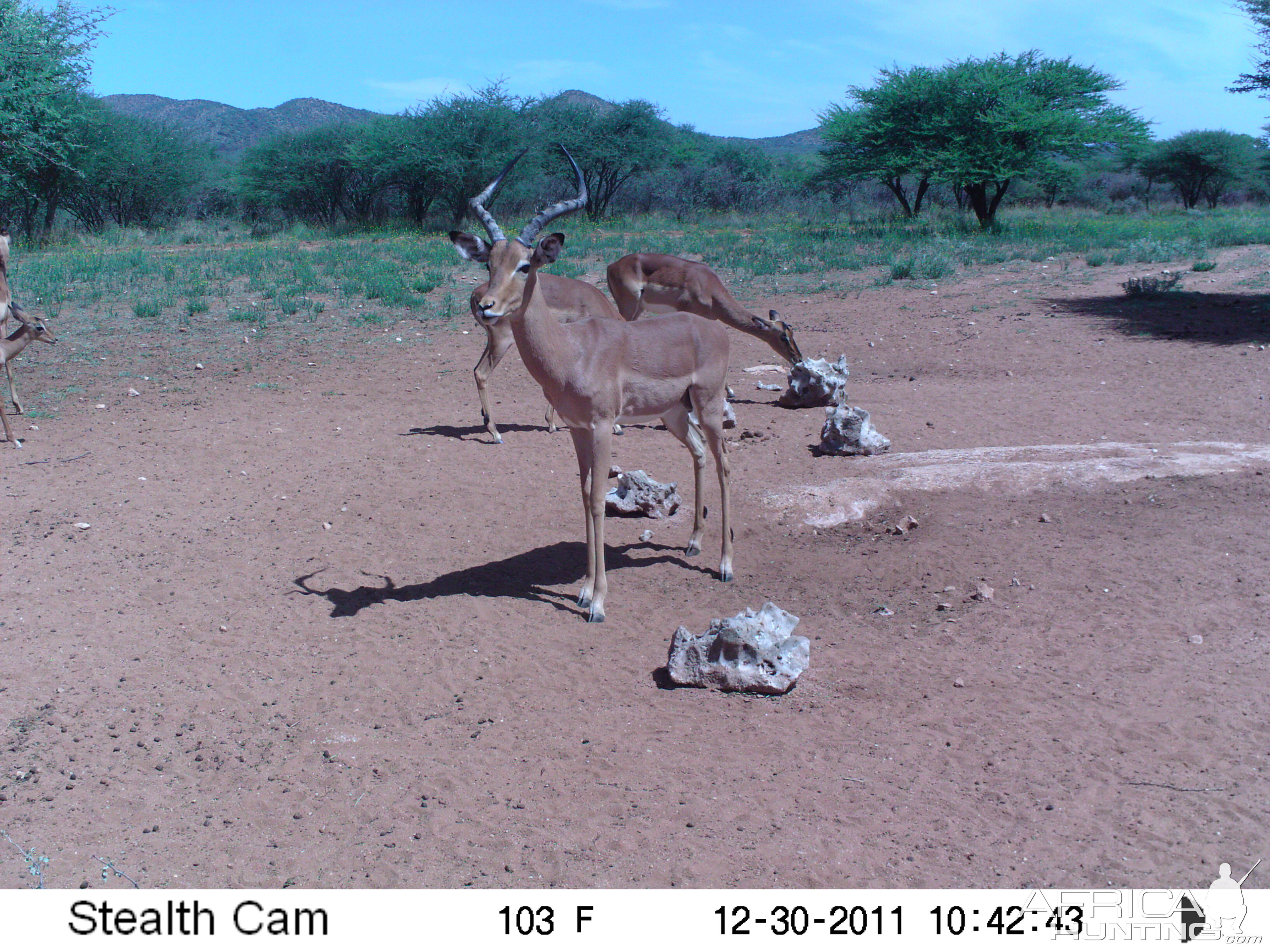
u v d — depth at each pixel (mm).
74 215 43719
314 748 4664
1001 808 4043
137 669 5391
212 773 4469
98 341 15430
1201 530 6922
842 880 3652
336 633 5840
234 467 9125
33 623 5883
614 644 5723
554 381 5711
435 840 3967
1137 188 61875
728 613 6125
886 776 4309
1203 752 4344
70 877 3750
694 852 3836
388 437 10172
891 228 33625
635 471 8078
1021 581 6340
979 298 18562
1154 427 9812
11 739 4680
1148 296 17578
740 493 8336
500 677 5328
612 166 45344
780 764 4438
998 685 5059
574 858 3822
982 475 8219
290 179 45062
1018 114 30484
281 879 3744
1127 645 5391
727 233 35125
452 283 21797
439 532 7508
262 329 16188
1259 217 39188
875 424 10492
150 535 7379
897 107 32781
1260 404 10469
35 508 7922
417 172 40750
